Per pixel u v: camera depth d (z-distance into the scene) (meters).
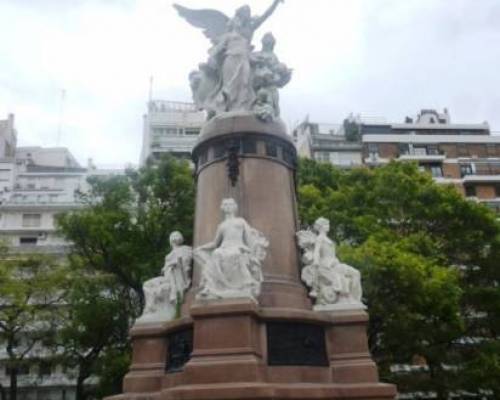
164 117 75.06
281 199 13.56
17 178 65.94
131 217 25.39
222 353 10.34
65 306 27.84
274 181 13.68
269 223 13.05
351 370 11.18
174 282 12.79
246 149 13.83
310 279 12.56
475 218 25.53
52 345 27.27
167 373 11.54
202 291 10.93
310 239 13.09
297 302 12.08
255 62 15.31
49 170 70.44
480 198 58.09
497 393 23.42
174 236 13.50
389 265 19.53
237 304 10.62
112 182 25.59
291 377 10.74
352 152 58.91
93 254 25.05
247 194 13.30
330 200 25.23
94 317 23.42
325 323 11.63
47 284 27.02
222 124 14.11
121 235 24.33
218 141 14.06
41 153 79.62
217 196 13.50
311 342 11.30
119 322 24.06
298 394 10.00
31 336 28.11
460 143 60.97
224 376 10.02
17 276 28.61
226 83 14.95
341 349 11.47
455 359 23.00
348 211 24.94
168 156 25.95
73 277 26.98
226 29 16.25
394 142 59.84
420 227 25.72
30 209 56.69
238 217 12.44
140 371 11.92
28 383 42.69
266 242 12.01
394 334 21.03
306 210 24.42
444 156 58.81
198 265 12.77
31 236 55.59
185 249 13.23
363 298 20.41
